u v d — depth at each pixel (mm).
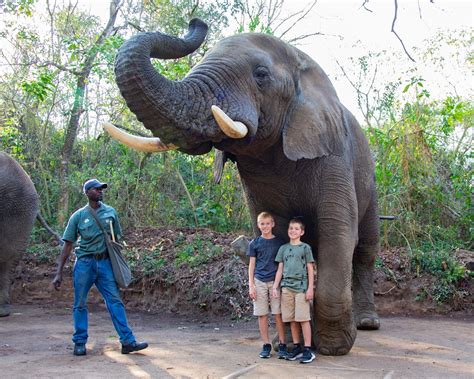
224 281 9383
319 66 6500
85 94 14867
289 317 5918
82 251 6453
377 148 12305
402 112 12977
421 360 6000
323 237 6016
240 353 6316
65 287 10977
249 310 8891
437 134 12953
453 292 9422
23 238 9836
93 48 13867
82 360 6090
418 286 9609
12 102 15094
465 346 6805
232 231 12844
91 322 8797
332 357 6012
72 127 14617
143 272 10227
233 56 5492
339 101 6477
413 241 11156
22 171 10086
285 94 5777
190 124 5012
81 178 13422
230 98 5254
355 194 6246
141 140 5398
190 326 8523
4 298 9430
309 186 6094
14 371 5594
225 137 5285
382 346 6719
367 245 7895
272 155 6055
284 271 5980
